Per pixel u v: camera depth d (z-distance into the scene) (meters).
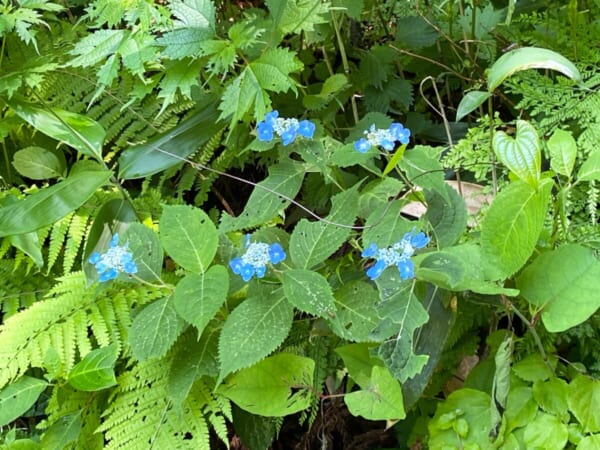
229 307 0.90
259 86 0.93
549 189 0.73
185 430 0.87
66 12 1.33
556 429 0.78
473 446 0.81
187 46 0.92
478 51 1.27
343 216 0.85
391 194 0.89
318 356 0.92
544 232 0.86
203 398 0.89
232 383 0.84
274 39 1.03
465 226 0.83
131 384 0.90
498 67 0.73
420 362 0.75
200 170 1.18
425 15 1.29
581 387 0.80
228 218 0.90
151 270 0.85
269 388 0.84
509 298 0.86
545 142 0.98
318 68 1.26
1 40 1.17
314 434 1.03
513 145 0.71
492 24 1.26
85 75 1.19
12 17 0.97
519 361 0.86
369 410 0.80
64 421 0.89
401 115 1.30
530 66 0.70
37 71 1.01
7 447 0.89
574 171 0.98
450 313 0.83
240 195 1.31
